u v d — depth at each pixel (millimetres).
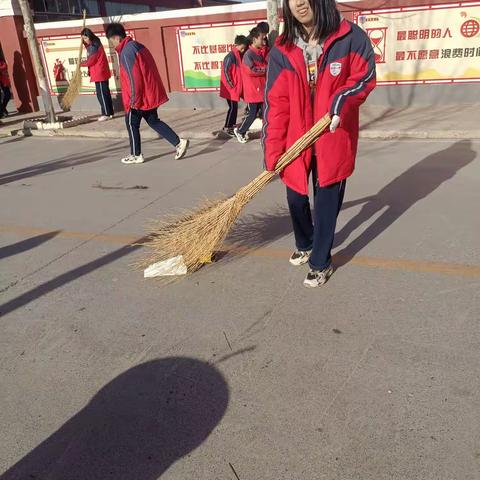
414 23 9273
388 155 6711
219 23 10648
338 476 2033
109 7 17594
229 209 3572
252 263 3887
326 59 2904
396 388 2475
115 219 5086
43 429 2400
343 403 2410
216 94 11289
